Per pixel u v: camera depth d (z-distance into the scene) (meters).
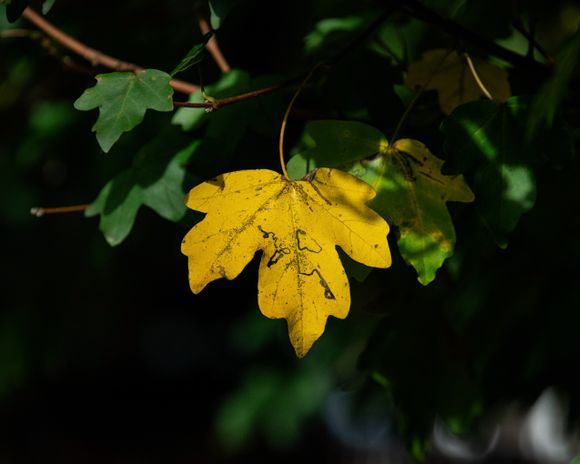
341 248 0.77
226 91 0.84
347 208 0.76
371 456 3.24
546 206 0.95
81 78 1.07
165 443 3.69
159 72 0.77
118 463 3.51
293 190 0.76
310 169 0.78
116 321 2.04
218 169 0.83
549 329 0.99
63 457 3.35
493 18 0.88
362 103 0.84
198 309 3.19
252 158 0.89
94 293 1.71
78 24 1.03
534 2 1.01
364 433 1.48
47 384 3.14
